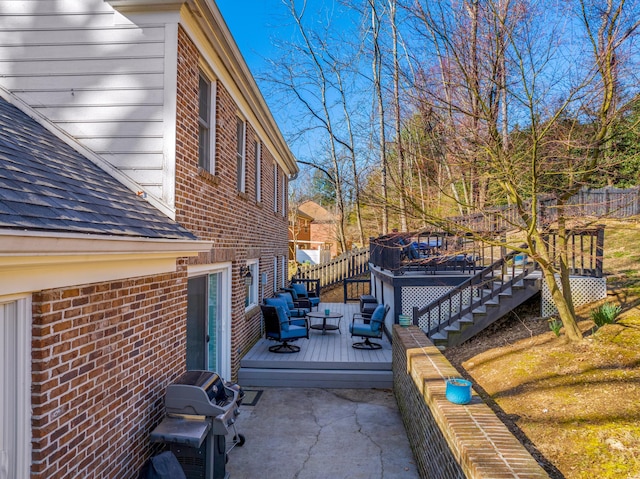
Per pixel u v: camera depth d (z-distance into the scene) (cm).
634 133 612
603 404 520
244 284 835
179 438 377
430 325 977
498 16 562
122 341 363
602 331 708
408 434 554
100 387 330
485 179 666
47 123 481
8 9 491
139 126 476
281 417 632
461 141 634
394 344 746
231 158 714
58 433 282
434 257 873
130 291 378
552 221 677
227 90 687
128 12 480
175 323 476
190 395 407
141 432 393
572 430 483
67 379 292
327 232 3619
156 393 426
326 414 645
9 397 256
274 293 1215
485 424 319
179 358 486
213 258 612
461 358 828
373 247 1365
